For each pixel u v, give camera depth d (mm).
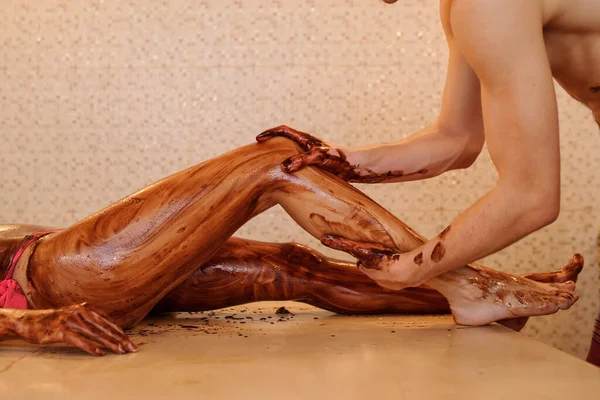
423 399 1237
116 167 3115
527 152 1466
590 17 1540
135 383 1329
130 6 3088
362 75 3068
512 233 1529
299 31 3072
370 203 1714
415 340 1615
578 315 3020
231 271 1956
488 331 1687
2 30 3115
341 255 3080
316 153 1745
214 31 3084
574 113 3000
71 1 3098
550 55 1606
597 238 3014
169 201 1698
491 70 1465
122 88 3104
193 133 3104
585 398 1237
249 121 3094
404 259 1639
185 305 1979
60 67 3107
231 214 1711
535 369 1381
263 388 1296
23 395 1278
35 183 3127
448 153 1878
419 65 3059
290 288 1968
